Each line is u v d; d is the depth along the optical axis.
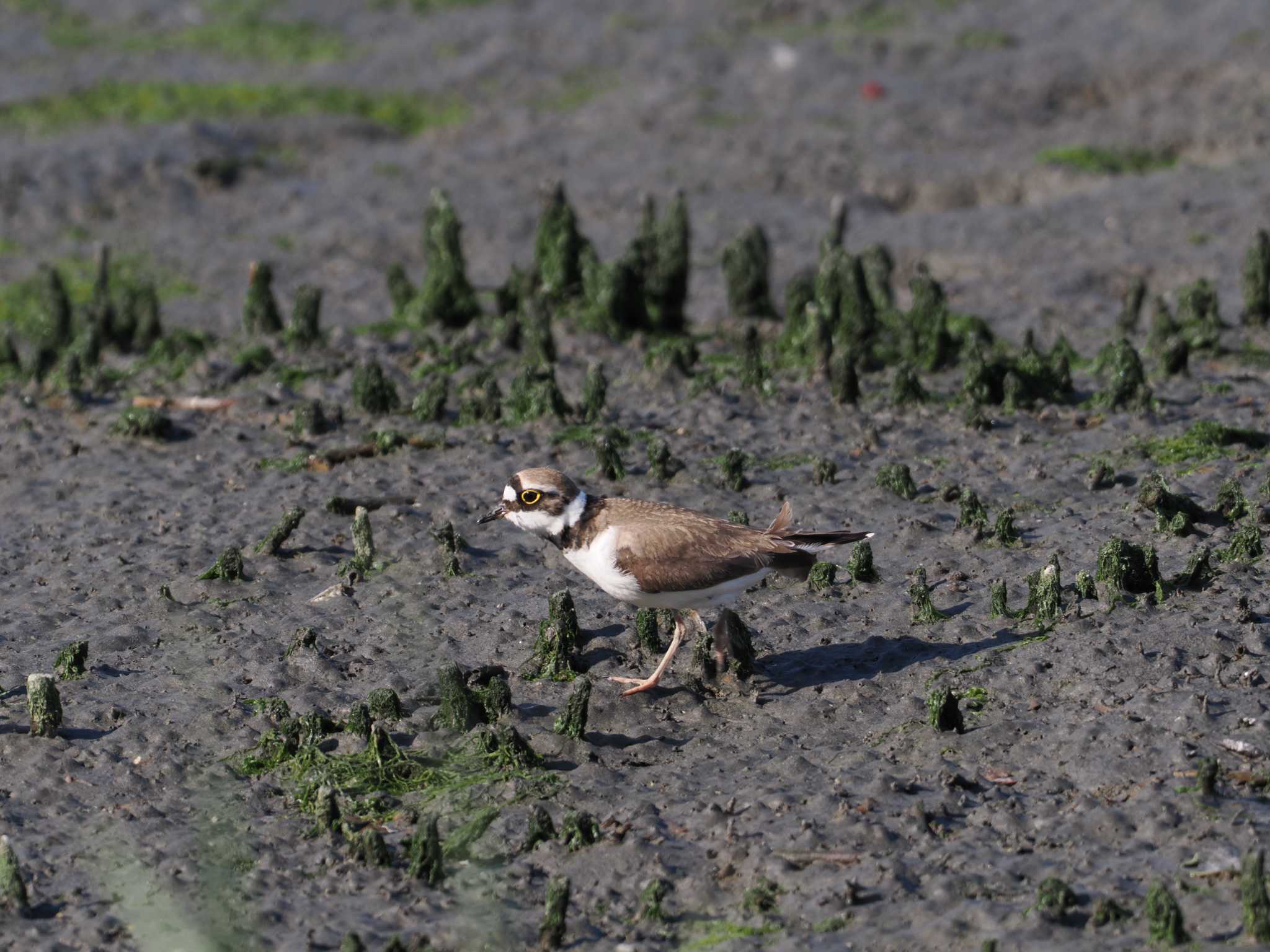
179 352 27.19
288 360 26.17
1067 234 33.16
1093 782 12.89
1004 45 46.34
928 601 16.17
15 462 22.44
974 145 39.94
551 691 15.24
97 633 16.89
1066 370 23.72
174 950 11.61
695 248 34.19
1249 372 24.53
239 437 22.97
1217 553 17.19
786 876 11.95
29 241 35.38
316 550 18.91
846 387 23.34
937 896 11.54
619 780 13.68
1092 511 18.97
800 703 14.77
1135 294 27.16
